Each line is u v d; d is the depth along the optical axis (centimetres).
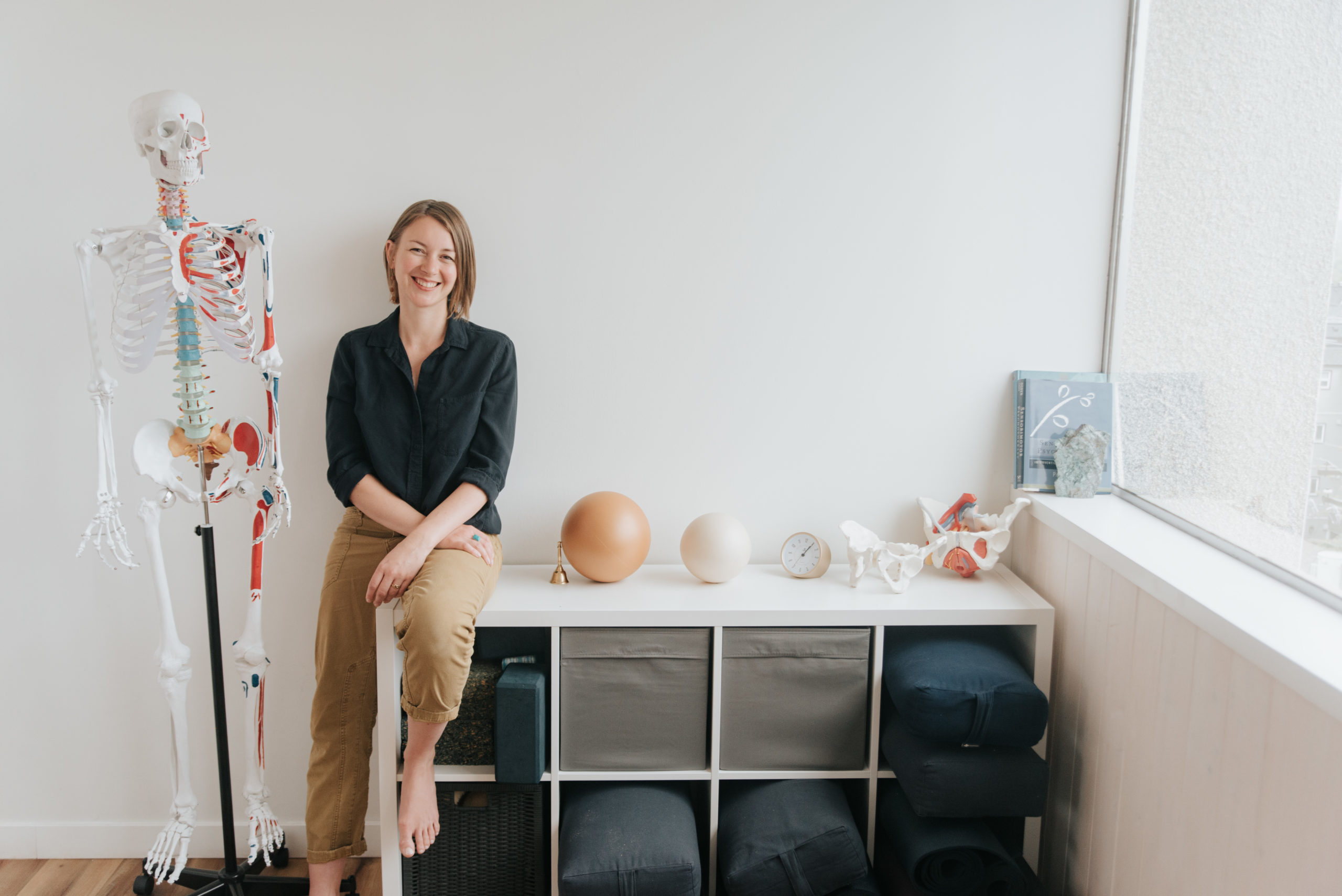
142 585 217
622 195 206
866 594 198
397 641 187
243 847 224
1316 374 137
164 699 222
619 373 213
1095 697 180
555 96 202
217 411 211
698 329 212
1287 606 138
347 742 196
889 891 185
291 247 205
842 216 208
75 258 204
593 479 217
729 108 204
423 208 191
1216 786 139
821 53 202
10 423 210
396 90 200
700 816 211
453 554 185
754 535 220
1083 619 185
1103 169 207
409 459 194
